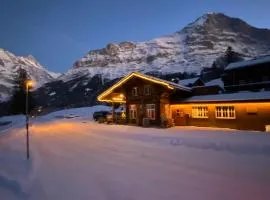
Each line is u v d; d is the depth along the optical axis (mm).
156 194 9398
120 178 11477
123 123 42750
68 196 9680
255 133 24938
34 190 10516
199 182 10547
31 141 25141
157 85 37469
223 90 45906
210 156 15203
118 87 43469
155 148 18688
